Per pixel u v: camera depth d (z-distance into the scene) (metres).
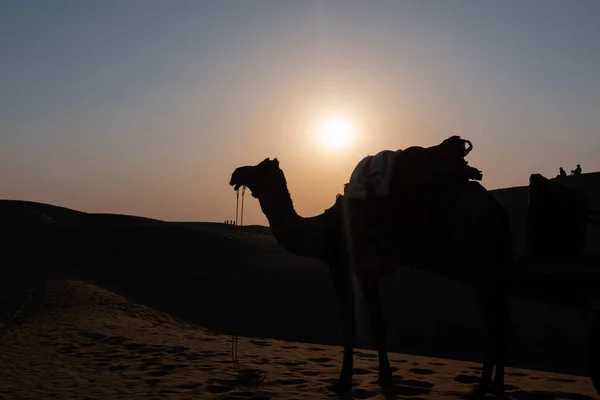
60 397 8.72
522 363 21.78
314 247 8.80
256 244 55.75
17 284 37.38
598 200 24.75
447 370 10.45
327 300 35.06
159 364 11.13
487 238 7.46
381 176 7.97
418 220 7.79
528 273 7.07
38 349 14.14
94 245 53.78
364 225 8.21
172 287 39.97
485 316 7.50
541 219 7.08
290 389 8.77
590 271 6.73
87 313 23.41
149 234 56.50
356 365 10.87
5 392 9.18
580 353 22.23
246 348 13.29
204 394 8.55
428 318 28.84
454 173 7.72
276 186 9.02
